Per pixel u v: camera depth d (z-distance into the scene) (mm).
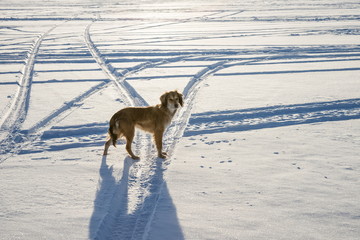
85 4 83312
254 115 9570
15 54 21266
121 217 4863
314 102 10508
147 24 38531
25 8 71688
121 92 12602
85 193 5398
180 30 32000
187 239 4172
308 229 4289
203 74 15578
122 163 6637
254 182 5664
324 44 22016
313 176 5816
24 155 7121
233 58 18953
